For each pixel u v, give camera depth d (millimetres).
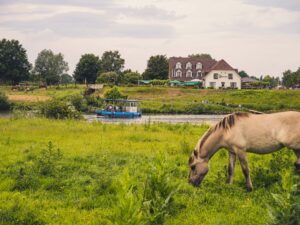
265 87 107500
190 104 71688
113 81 111312
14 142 18781
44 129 23609
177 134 22938
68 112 35562
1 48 125562
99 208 9789
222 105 74438
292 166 12203
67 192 10992
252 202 10164
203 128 26297
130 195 6910
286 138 10852
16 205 9562
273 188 10875
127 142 19062
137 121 50188
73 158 14703
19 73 125938
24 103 66812
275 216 7277
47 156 13805
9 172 12867
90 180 11906
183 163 14281
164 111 69562
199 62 118375
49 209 9695
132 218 6754
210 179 12062
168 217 9055
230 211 9586
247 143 11109
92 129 24172
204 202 10242
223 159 15094
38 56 137125
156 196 8758
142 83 108188
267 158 14734
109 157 14930
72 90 91125
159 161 9266
